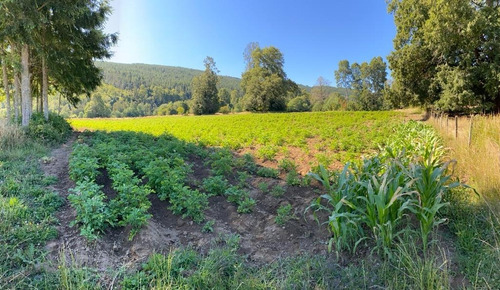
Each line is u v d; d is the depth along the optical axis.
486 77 19.36
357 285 2.98
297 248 3.84
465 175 5.78
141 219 3.73
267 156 10.52
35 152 7.69
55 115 13.27
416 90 24.17
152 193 5.34
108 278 2.96
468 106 21.69
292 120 29.72
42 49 10.86
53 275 2.88
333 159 9.98
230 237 4.00
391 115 31.02
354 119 28.36
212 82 65.69
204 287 2.90
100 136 11.01
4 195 4.54
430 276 2.82
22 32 9.82
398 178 3.67
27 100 10.87
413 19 23.20
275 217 4.67
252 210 4.98
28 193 4.67
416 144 8.62
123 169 5.48
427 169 3.85
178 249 3.52
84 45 13.37
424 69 24.05
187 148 9.84
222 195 5.62
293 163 8.48
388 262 3.21
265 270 3.30
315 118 31.02
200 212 4.59
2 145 7.91
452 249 3.52
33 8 9.65
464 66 20.97
